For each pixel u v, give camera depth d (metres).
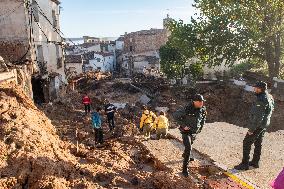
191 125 6.58
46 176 7.29
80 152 10.62
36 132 10.13
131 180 7.43
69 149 10.92
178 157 7.97
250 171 7.03
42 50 24.25
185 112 6.58
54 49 27.70
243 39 29.78
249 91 30.48
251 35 28.17
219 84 34.22
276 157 7.84
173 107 29.88
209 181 6.66
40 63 22.67
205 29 30.50
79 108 25.80
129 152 9.55
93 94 36.22
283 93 27.08
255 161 7.22
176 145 8.92
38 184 7.04
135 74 51.59
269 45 30.27
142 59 65.06
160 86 37.47
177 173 7.01
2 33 21.09
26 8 21.03
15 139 8.88
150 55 66.94
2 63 15.63
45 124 12.99
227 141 9.05
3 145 8.52
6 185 7.04
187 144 6.71
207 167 7.43
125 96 35.12
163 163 7.62
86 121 20.31
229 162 7.55
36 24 23.08
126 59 69.94
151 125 12.35
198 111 6.53
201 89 34.06
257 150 7.15
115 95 35.59
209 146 8.65
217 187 6.40
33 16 22.50
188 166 7.38
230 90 32.28
